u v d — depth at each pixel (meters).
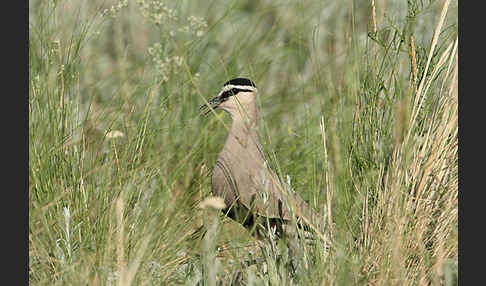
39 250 11.32
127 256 11.21
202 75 15.13
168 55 14.60
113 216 11.45
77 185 12.01
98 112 13.66
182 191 13.20
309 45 15.20
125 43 16.09
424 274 10.82
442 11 11.37
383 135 11.52
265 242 11.33
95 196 11.95
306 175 13.40
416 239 10.99
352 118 11.63
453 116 11.21
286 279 10.68
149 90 13.36
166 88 14.27
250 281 10.73
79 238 11.41
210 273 10.71
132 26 16.05
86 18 14.00
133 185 12.05
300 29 16.08
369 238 10.95
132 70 14.94
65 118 12.33
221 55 15.98
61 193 11.73
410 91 11.24
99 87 14.90
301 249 10.86
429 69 11.57
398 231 10.62
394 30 11.99
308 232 11.55
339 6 16.31
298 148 14.20
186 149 13.86
